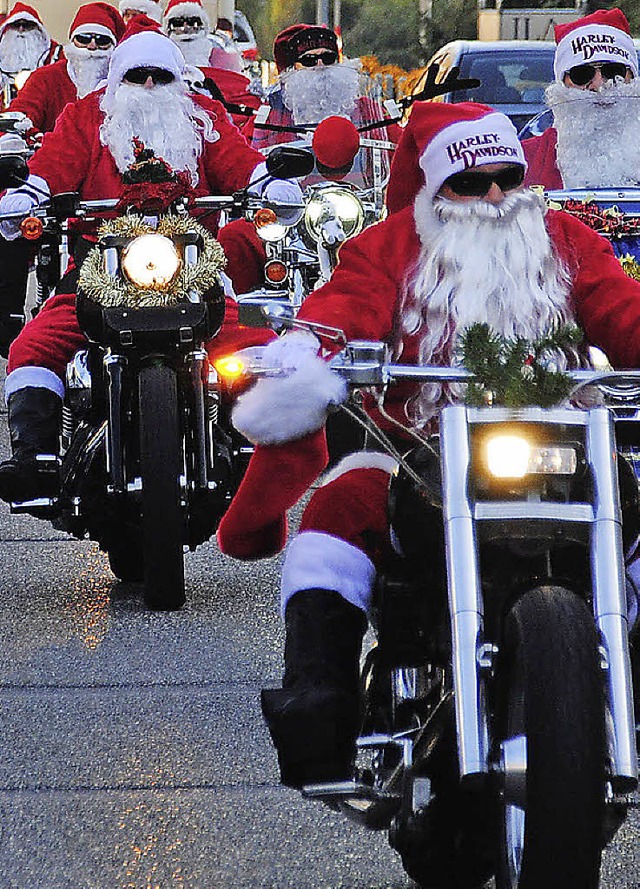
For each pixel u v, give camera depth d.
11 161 18.97
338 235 25.80
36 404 18.94
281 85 30.45
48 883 11.41
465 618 9.24
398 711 10.60
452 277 11.18
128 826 12.41
